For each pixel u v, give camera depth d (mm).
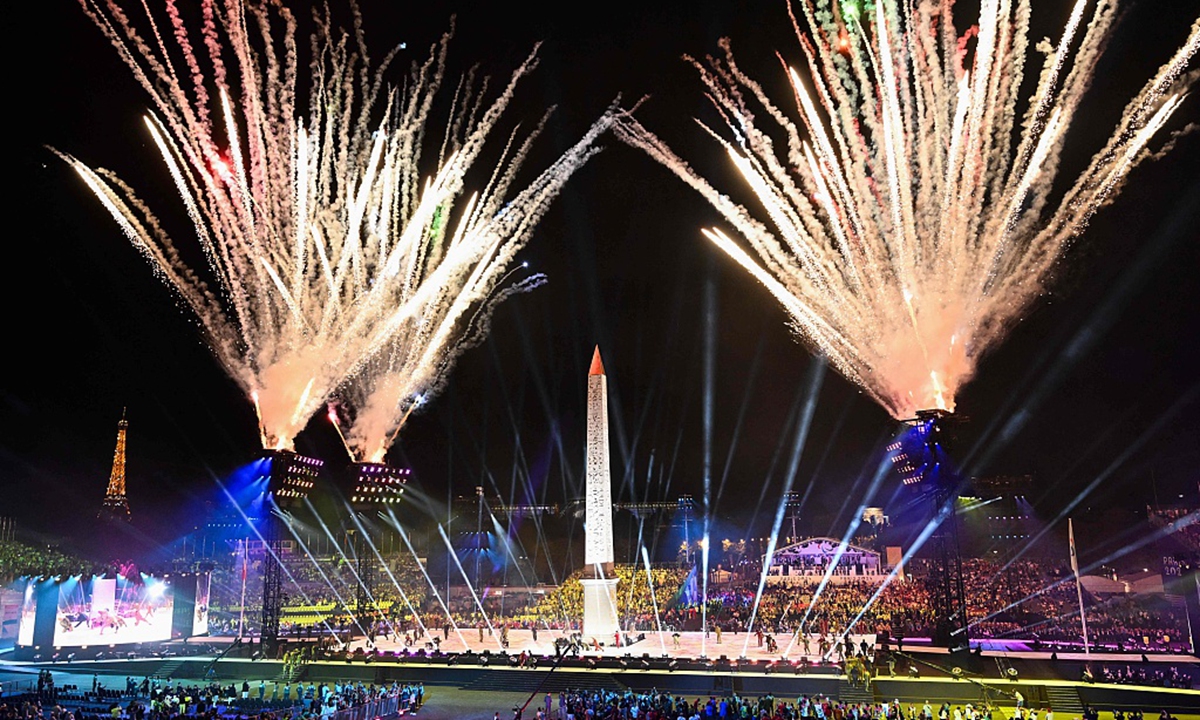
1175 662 42750
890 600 68688
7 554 64938
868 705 36188
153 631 59062
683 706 36031
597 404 58938
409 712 39438
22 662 52500
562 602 77312
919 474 45562
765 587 79875
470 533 106438
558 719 37031
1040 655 44844
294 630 65062
